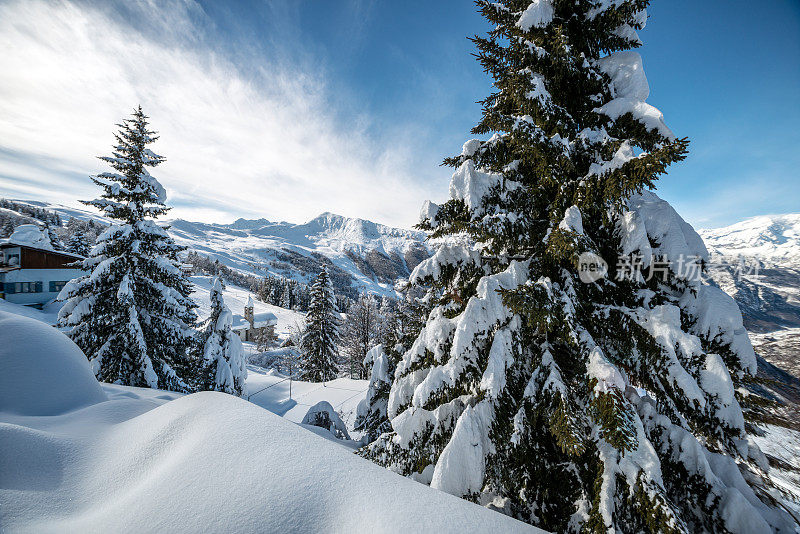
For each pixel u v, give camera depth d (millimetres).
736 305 3406
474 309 3889
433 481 3172
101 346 11578
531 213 4457
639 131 4035
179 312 12781
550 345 3877
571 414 2969
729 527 2586
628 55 4152
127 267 11695
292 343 47312
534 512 3197
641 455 2721
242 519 1824
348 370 31062
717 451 3195
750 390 3447
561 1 4391
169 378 12430
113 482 2299
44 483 2219
